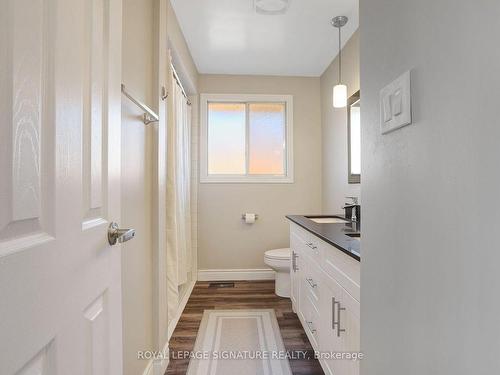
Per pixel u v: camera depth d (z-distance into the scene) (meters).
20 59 0.47
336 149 2.99
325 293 1.56
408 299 0.66
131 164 1.41
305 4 2.12
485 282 0.45
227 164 3.54
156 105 1.72
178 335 2.15
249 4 2.13
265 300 2.84
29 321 0.48
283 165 3.56
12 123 0.45
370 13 0.84
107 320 0.81
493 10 0.43
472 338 0.48
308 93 3.50
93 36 0.74
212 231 3.45
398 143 0.70
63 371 0.58
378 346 0.80
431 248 0.58
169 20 2.08
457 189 0.51
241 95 3.44
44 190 0.53
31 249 0.49
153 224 1.71
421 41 0.61
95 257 0.74
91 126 0.72
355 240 1.40
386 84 0.76
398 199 0.70
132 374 1.40
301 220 2.29
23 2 0.48
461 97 0.50
